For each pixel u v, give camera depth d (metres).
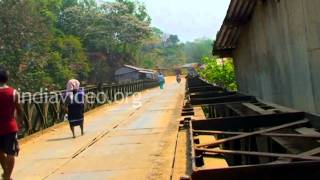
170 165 7.71
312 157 3.95
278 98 11.48
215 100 12.23
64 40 73.00
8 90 7.06
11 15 52.12
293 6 9.52
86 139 12.27
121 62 98.19
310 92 9.12
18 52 52.78
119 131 13.42
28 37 53.59
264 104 10.06
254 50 13.52
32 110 13.87
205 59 32.72
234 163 7.93
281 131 6.21
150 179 6.88
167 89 45.25
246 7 12.88
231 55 17.38
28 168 8.71
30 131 13.60
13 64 52.38
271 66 11.81
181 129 10.59
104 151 9.98
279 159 4.19
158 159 8.40
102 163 8.61
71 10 91.50
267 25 11.73
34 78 53.75
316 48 8.47
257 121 6.95
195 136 6.09
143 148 9.86
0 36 52.16
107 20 93.50
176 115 16.73
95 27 91.38
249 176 3.41
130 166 8.07
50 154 10.19
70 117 12.91
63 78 64.19
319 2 8.02
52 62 63.03
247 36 14.23
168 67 149.62
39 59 55.25
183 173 6.86
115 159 8.89
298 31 9.38
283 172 3.43
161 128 13.18
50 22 68.62
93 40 91.25
